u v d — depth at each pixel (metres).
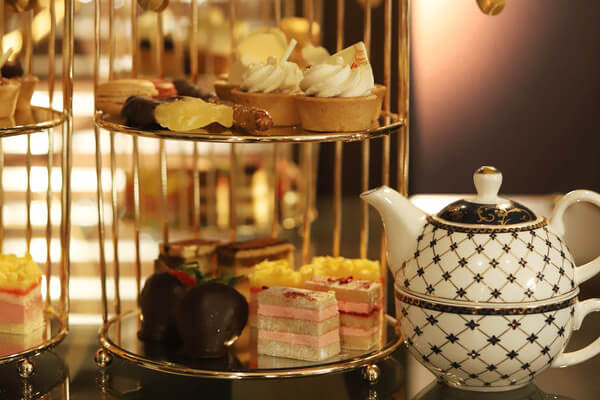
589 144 1.66
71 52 0.86
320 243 1.34
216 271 1.02
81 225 1.61
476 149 1.70
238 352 0.82
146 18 1.80
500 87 1.66
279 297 0.80
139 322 0.92
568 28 1.61
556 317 0.69
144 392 0.77
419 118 1.70
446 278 0.68
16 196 1.81
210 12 1.84
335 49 1.85
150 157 1.78
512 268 0.68
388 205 0.73
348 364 0.78
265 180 1.79
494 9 0.84
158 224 1.64
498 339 0.68
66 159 0.89
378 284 0.85
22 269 0.87
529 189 1.69
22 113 0.92
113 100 0.90
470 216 0.70
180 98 0.83
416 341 0.72
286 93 0.86
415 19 1.65
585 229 1.24
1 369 0.84
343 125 0.80
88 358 0.87
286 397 0.76
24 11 0.96
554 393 0.75
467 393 0.74
